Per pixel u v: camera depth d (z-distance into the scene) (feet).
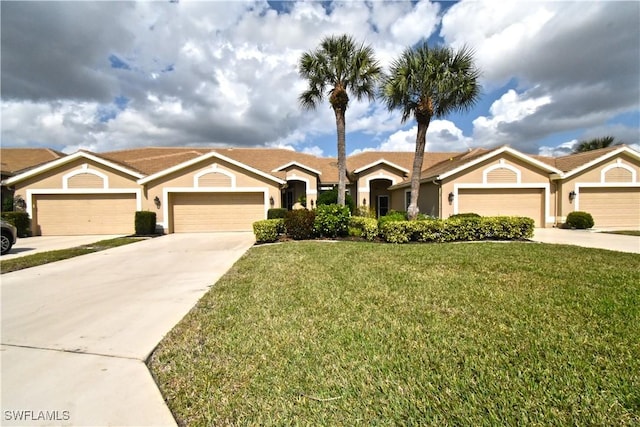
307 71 49.29
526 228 41.57
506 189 55.52
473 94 44.47
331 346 11.17
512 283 19.03
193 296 18.12
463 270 22.66
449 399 8.10
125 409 8.11
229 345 11.50
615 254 28.55
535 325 12.63
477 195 54.95
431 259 26.91
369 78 48.44
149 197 53.98
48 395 8.71
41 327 13.60
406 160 84.58
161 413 7.96
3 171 60.64
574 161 61.26
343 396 8.35
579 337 11.45
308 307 15.30
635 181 56.49
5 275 23.86
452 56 43.98
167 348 11.47
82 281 21.86
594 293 16.78
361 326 12.87
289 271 23.17
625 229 52.95
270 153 85.97
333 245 36.35
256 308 15.37
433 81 43.39
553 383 8.64
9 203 59.11
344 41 47.96
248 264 26.27
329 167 81.92
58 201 53.98
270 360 10.36
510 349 10.63
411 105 46.52
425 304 15.42
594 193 56.24
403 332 12.19
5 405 8.29
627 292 16.90
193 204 55.72
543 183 55.77
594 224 55.67
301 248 34.27
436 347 10.91
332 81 49.55
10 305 16.66
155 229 53.52
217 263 28.07
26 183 53.06
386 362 9.98
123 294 18.61
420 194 64.39
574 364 9.57
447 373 9.29
